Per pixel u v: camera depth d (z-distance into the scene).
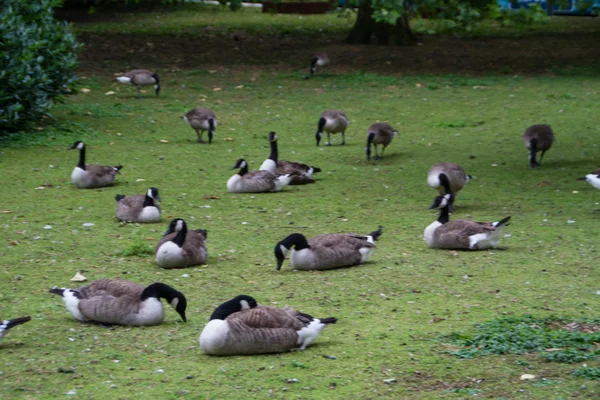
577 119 24.30
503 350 8.45
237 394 7.43
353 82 30.30
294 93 28.47
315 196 16.48
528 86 29.52
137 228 13.81
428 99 27.61
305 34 39.81
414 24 42.88
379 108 26.36
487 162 19.75
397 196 16.52
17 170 18.16
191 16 46.59
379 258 12.19
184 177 17.91
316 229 13.88
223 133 22.89
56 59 23.03
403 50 35.72
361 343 8.74
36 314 9.70
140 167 18.75
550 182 17.61
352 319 9.53
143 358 8.31
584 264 11.72
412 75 31.59
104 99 26.59
